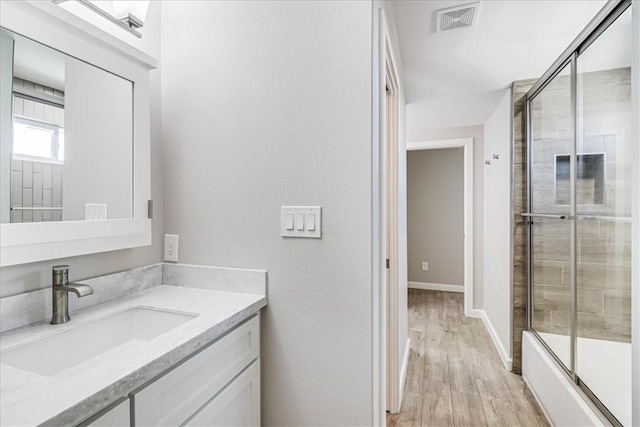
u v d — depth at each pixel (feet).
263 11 4.25
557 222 6.57
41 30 3.01
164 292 4.36
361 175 3.79
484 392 7.41
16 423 1.73
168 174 4.77
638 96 3.61
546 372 6.50
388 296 6.67
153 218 4.67
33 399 1.94
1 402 1.91
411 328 11.51
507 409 6.77
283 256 4.14
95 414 2.08
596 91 5.08
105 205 3.67
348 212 3.85
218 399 3.26
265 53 4.24
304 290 4.05
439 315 12.91
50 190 3.17
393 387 6.63
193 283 4.58
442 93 8.99
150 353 2.54
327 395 3.96
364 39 3.78
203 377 3.06
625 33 4.27
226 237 4.44
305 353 4.05
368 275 3.78
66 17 3.18
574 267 5.78
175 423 2.70
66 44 3.22
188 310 3.60
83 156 3.46
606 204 4.83
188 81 4.65
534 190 7.74
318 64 3.97
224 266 4.45
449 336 10.74
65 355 3.09
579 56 5.59
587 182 5.40
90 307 3.73
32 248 2.99
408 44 6.56
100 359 3.35
